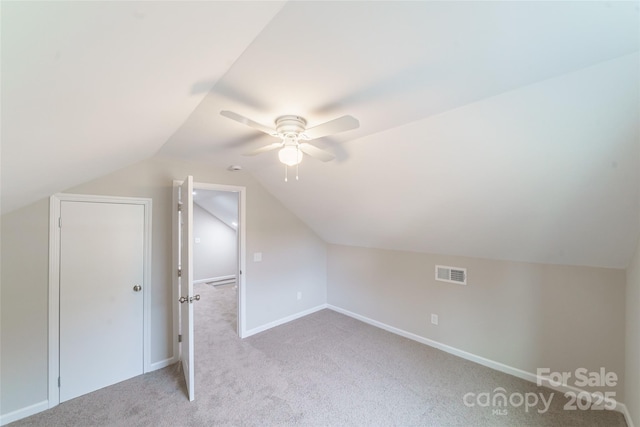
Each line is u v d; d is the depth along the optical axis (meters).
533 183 1.82
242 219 3.43
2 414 1.98
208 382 2.46
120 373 2.50
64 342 2.23
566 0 0.82
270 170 3.19
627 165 1.47
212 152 2.56
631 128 1.31
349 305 4.22
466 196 2.19
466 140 1.76
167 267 2.78
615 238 1.92
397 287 3.59
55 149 1.26
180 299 2.43
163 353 2.75
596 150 1.46
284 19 0.87
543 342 2.46
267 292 3.71
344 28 0.94
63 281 2.23
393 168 2.29
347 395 2.28
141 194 2.62
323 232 4.23
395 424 1.96
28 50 0.55
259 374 2.58
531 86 1.33
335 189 2.98
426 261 3.30
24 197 1.83
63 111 0.93
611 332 2.15
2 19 0.44
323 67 1.20
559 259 2.34
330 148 2.33
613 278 2.14
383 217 3.04
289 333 3.55
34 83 0.68
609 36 0.99
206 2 0.66
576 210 1.86
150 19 0.64
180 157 2.75
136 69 0.87
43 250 2.15
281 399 2.22
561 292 2.37
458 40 1.02
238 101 1.51
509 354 2.64
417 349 3.13
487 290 2.80
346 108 1.60
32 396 2.08
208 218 6.58
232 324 3.83
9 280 2.02
